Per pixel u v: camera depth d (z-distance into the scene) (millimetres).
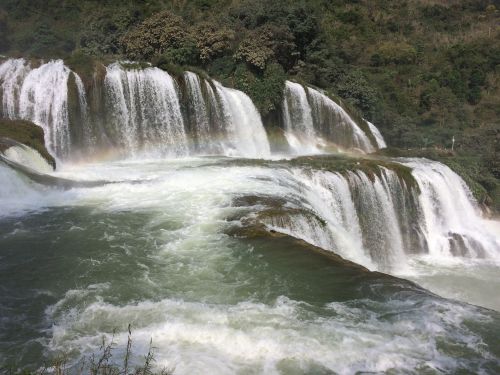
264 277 10414
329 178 18812
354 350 7602
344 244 15273
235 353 7512
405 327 8305
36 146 19781
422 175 22656
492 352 7629
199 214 14125
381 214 20406
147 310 8938
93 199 15586
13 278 10281
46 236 12594
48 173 18656
